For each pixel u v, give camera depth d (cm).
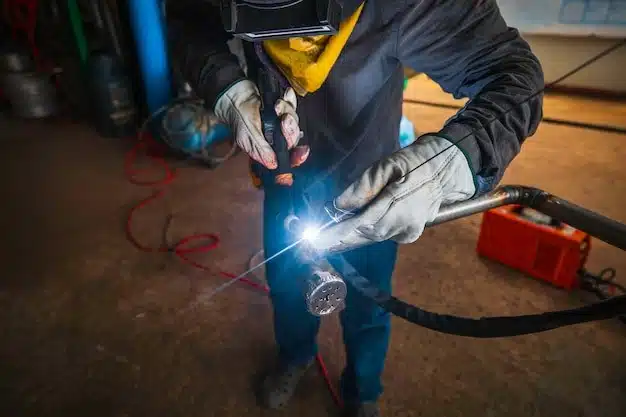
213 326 175
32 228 230
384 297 82
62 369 159
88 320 178
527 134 75
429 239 220
